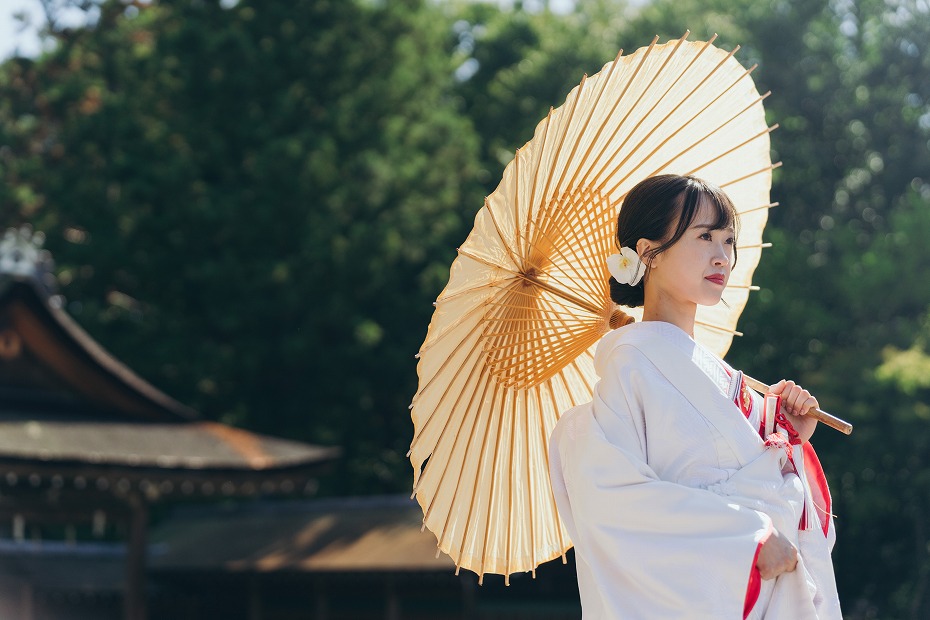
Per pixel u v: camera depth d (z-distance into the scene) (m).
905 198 27.61
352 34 25.89
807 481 2.37
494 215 2.28
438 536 2.45
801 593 2.14
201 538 20.94
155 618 20.00
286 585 18.88
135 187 23.62
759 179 2.63
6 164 26.14
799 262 23.77
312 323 23.81
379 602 17.59
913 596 20.97
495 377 2.41
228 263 23.47
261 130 24.23
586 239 2.42
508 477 2.49
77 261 24.34
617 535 2.13
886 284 22.28
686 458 2.21
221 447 16.70
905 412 19.62
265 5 25.55
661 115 2.43
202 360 23.48
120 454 15.20
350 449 25.80
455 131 26.45
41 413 16.27
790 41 27.38
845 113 27.64
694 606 2.04
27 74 27.08
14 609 18.52
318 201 24.25
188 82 24.47
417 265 26.25
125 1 27.69
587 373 2.57
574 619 16.02
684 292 2.33
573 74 28.20
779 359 22.75
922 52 27.52
